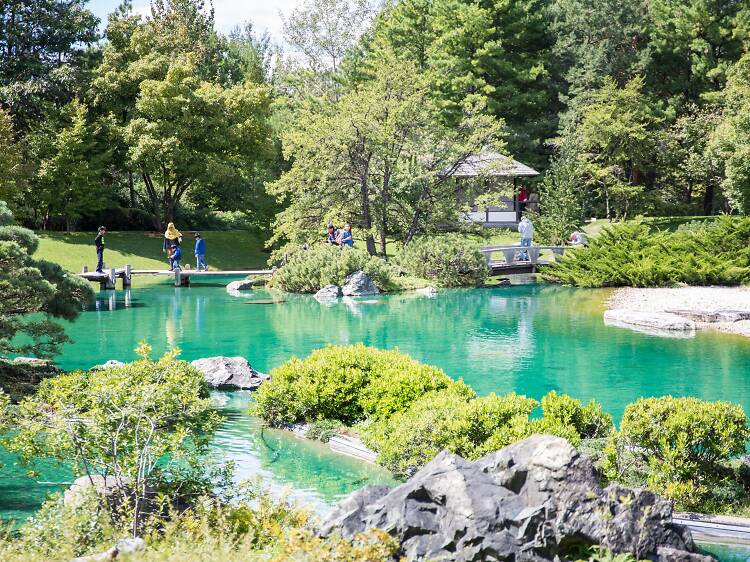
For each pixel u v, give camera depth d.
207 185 52.34
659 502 7.65
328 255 37.31
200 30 69.31
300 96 67.69
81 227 51.34
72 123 48.53
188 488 9.68
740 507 10.16
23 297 17.14
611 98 54.72
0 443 9.95
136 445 9.15
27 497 10.80
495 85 63.78
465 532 7.18
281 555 6.82
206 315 29.16
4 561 6.96
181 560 6.84
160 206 56.47
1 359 19.02
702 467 10.55
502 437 11.13
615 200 56.34
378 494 8.02
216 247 50.12
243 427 14.70
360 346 15.88
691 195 62.78
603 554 7.17
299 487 11.50
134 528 8.28
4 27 50.88
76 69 50.31
